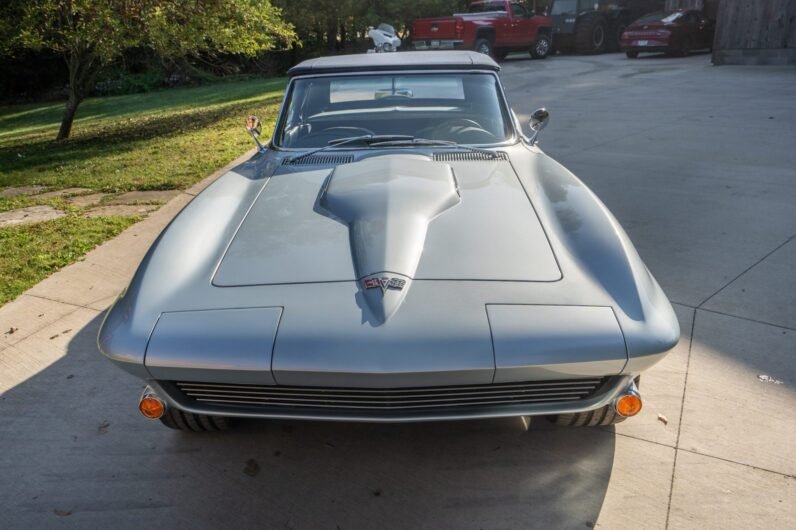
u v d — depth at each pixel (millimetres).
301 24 24547
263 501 2264
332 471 2398
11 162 9367
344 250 2277
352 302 2021
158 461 2482
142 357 1972
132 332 2016
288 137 3482
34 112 22031
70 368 3162
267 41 12906
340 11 24766
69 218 5590
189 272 2229
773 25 14633
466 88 3572
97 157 9000
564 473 2336
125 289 2260
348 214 2490
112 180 7238
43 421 2752
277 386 2027
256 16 12062
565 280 2117
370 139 3344
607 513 2146
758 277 3867
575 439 2516
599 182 5980
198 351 1948
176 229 2484
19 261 4547
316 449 2520
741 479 2279
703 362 3002
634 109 9914
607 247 2264
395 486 2311
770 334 3223
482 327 1937
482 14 18359
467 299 2021
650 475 2311
